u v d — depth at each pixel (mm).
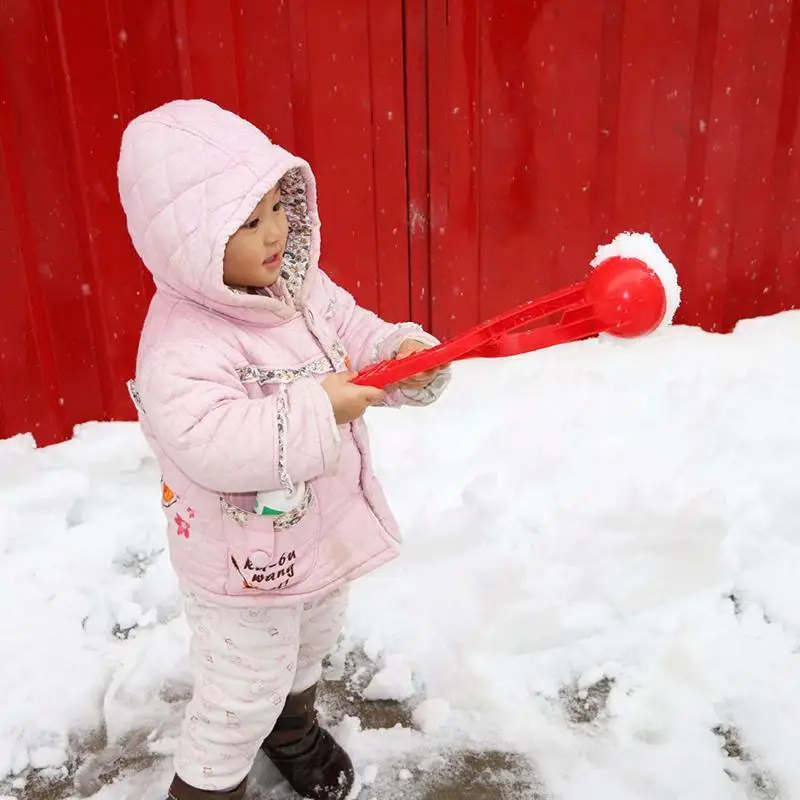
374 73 2318
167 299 1231
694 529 1948
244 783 1393
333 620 1463
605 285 1154
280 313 1237
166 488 1281
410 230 2527
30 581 1940
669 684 1683
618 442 2248
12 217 2186
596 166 2545
